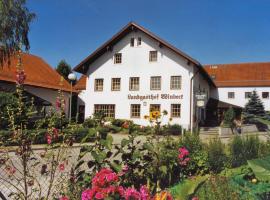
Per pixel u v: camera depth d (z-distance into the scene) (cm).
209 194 450
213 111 3872
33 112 391
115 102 3002
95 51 3002
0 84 2430
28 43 1883
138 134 519
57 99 436
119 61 3022
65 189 408
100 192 240
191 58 2731
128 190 239
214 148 699
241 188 457
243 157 726
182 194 186
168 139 596
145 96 2906
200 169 663
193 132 766
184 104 2777
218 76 4591
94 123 500
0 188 443
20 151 366
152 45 2912
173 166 562
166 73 2852
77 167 426
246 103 4156
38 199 383
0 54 1869
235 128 2883
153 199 230
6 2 1798
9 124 373
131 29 2959
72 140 428
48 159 416
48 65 3578
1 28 1788
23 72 382
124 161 464
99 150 432
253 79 4375
